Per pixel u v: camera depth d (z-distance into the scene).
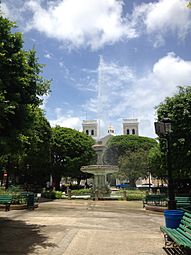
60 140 40.22
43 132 29.53
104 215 14.15
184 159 16.64
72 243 7.43
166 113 17.08
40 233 8.82
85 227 10.09
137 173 46.66
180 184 27.14
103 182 28.23
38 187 40.59
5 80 8.41
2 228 9.71
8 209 15.30
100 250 6.76
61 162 40.94
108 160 61.22
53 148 39.69
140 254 6.45
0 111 7.55
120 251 6.70
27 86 9.40
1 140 8.12
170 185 9.68
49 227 9.98
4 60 8.35
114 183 62.31
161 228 7.46
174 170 17.28
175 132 16.55
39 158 30.94
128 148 60.50
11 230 9.33
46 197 28.27
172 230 6.98
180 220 7.32
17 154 9.85
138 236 8.52
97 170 27.70
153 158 26.17
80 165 40.66
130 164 47.00
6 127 8.69
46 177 39.69
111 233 8.96
